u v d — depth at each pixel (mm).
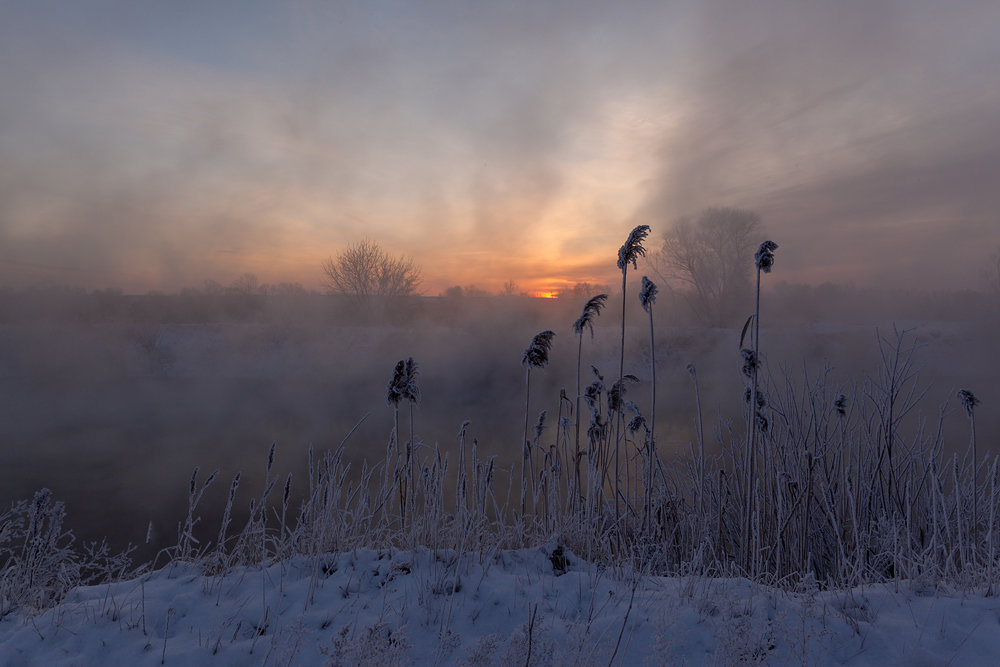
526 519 5500
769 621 3213
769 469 5344
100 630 3164
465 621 3348
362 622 3287
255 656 3004
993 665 2840
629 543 5039
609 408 5410
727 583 3799
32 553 3852
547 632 3061
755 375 4875
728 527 5754
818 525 5305
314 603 3504
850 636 3107
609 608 3475
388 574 3852
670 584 3951
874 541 5027
